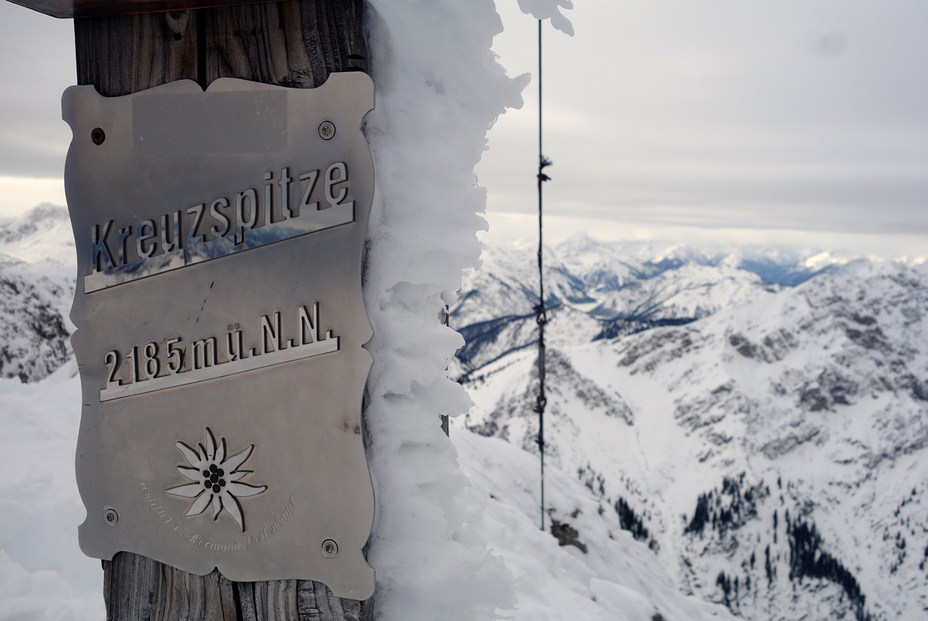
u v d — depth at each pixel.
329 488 1.44
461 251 1.48
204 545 1.50
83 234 1.52
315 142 1.41
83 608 3.39
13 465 5.47
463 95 1.52
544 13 1.44
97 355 1.52
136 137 1.48
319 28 1.41
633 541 9.90
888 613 157.50
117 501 1.54
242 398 1.46
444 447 1.57
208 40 1.46
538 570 6.16
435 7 1.48
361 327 1.41
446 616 1.51
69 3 1.42
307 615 1.49
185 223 1.47
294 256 1.43
